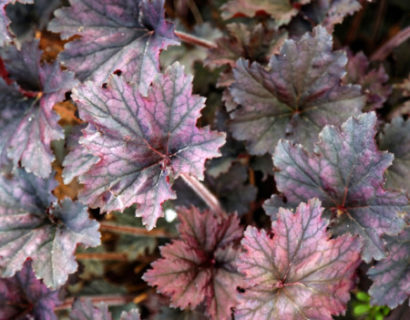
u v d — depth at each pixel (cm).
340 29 88
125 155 71
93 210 84
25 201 77
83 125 78
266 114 77
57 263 76
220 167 82
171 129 71
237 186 84
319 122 77
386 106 82
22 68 77
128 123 71
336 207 72
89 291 86
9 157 77
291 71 76
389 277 73
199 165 70
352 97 76
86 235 76
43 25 85
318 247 70
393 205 70
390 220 70
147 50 75
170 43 74
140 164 71
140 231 84
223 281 77
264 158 83
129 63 75
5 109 77
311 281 71
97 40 75
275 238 70
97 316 76
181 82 71
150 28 75
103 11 75
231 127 77
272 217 73
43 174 76
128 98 71
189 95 71
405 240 73
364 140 71
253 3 81
